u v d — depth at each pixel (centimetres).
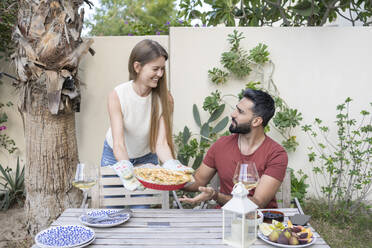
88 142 390
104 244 133
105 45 382
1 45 371
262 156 195
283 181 206
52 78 276
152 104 221
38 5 271
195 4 438
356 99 389
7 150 402
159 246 132
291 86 388
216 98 369
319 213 342
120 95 212
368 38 383
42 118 287
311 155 365
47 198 292
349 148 389
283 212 170
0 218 340
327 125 392
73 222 155
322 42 383
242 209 120
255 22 439
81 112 387
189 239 138
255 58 369
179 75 382
